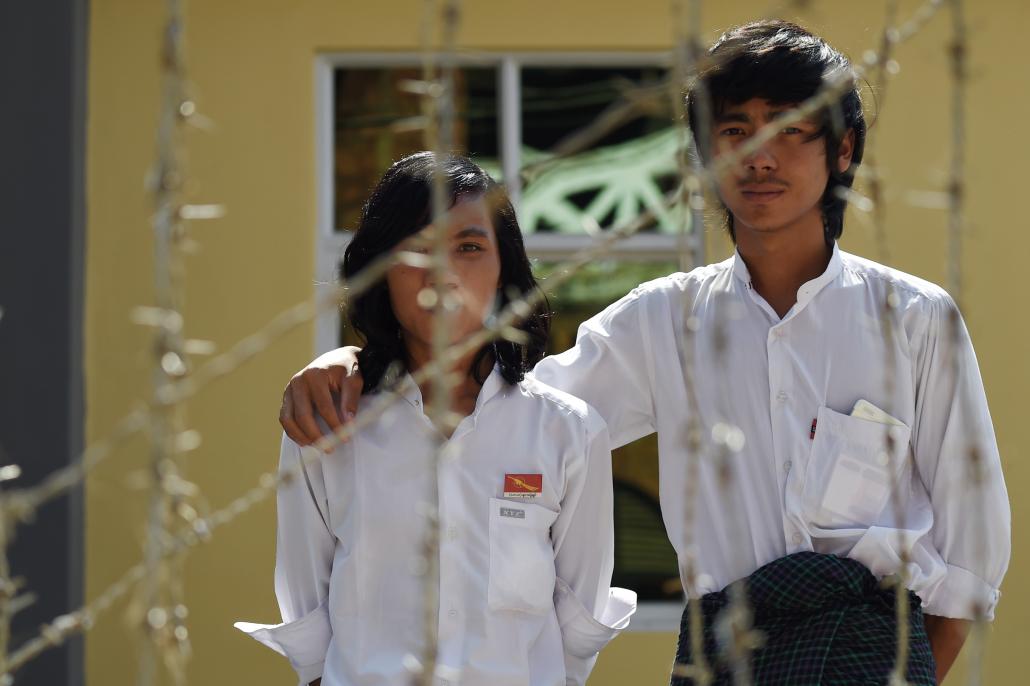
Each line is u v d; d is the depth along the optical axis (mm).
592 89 4844
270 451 4605
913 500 2564
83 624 1592
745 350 2613
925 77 4688
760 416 2580
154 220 1536
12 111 4605
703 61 1677
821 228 2586
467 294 2533
